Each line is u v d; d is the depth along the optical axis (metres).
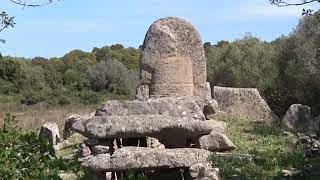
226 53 38.44
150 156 10.37
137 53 68.75
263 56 35.75
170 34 16.67
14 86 49.06
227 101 19.22
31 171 6.06
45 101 43.41
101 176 10.40
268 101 30.39
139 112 12.80
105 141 11.73
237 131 14.99
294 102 29.45
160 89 16.36
